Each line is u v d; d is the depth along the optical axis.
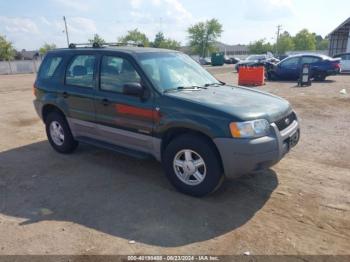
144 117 4.24
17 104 11.80
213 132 3.62
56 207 3.91
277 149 3.70
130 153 4.55
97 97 4.79
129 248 3.08
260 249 3.04
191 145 3.87
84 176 4.81
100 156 5.65
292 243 3.12
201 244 3.12
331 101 10.84
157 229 3.38
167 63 4.74
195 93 4.23
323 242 3.13
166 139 4.23
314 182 4.43
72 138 5.64
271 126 3.71
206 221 3.52
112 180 4.65
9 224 3.54
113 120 4.66
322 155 5.48
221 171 3.82
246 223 3.47
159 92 4.13
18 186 4.52
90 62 4.98
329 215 3.60
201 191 3.94
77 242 3.19
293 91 13.55
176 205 3.87
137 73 4.34
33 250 3.08
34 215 3.73
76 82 5.21
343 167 4.95
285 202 3.90
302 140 6.36
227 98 4.11
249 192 4.16
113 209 3.82
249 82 16.45
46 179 4.74
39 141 6.73
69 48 5.62
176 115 3.90
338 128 7.25
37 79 6.01
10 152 6.04
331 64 17.17
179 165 4.09
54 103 5.54
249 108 3.77
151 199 4.04
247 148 3.51
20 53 76.06
